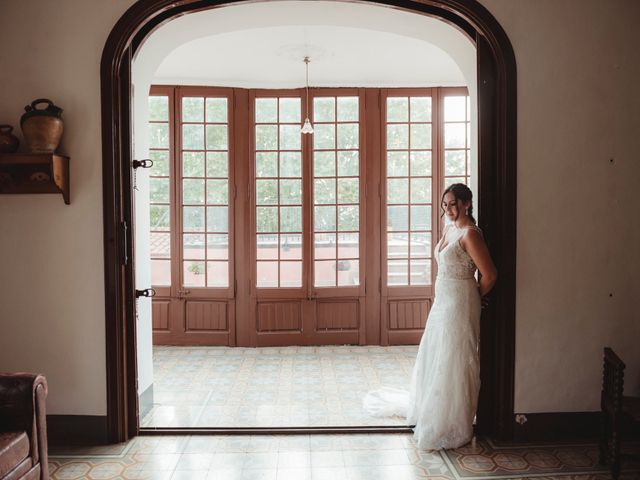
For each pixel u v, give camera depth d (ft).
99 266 10.61
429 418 10.57
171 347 18.81
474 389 10.64
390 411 12.35
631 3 10.66
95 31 10.42
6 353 10.76
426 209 18.98
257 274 18.95
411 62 16.93
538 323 10.86
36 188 10.27
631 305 10.92
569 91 10.68
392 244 19.01
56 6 10.39
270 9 11.55
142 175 12.53
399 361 17.06
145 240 12.57
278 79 18.45
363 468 9.70
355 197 18.93
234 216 18.75
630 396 10.21
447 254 10.64
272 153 18.81
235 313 18.89
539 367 10.91
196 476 9.37
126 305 10.87
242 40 14.99
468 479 9.31
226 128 18.70
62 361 10.74
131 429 11.00
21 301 10.69
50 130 9.97
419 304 19.03
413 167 18.90
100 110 10.46
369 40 15.06
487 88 10.88
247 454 10.25
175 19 11.66
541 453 10.34
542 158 10.70
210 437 11.03
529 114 10.66
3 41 10.43
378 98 18.74
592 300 10.88
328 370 16.12
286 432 11.15
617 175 10.79
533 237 10.77
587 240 10.82
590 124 10.73
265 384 14.78
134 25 10.36
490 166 10.94
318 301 18.95
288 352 18.20
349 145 18.84
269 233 18.88
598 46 10.68
